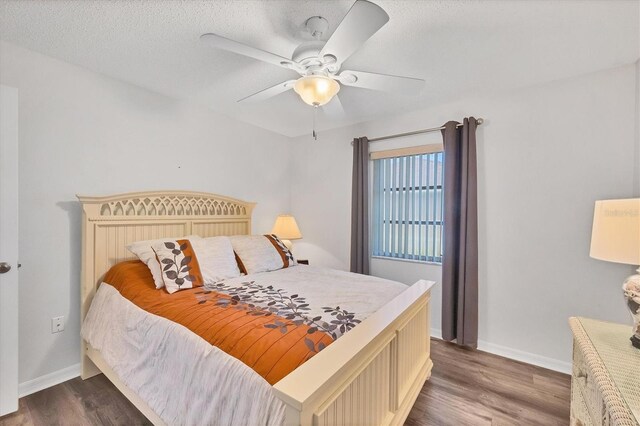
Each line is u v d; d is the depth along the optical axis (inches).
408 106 113.6
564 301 89.8
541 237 93.3
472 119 101.3
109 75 90.2
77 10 60.7
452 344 107.3
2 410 67.4
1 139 67.5
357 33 52.3
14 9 60.2
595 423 43.5
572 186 88.6
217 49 75.7
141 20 63.9
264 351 45.5
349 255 137.6
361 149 128.9
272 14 61.5
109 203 88.3
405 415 64.4
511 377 85.9
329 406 39.0
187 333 53.7
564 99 89.7
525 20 62.9
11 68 73.5
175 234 104.3
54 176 80.5
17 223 69.6
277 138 151.6
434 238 116.2
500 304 99.9
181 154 110.0
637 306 46.4
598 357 44.4
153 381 56.6
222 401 43.9
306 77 65.4
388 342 58.1
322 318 57.4
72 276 84.0
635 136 79.4
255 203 132.1
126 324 66.1
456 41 70.8
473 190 100.7
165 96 105.1
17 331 69.5
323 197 146.9
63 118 82.0
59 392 77.0
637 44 71.2
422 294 75.9
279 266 105.9
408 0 56.9
